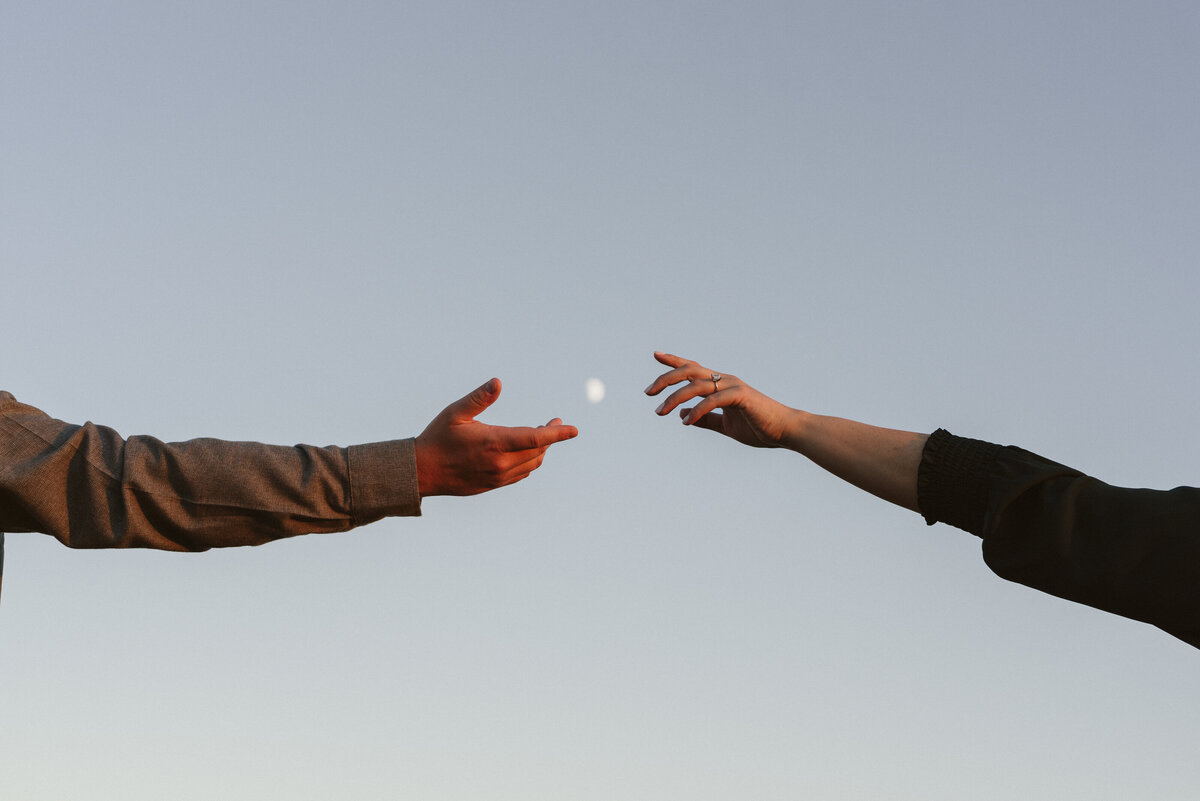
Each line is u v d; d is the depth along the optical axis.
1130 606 2.28
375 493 2.43
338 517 2.43
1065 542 2.32
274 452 2.44
